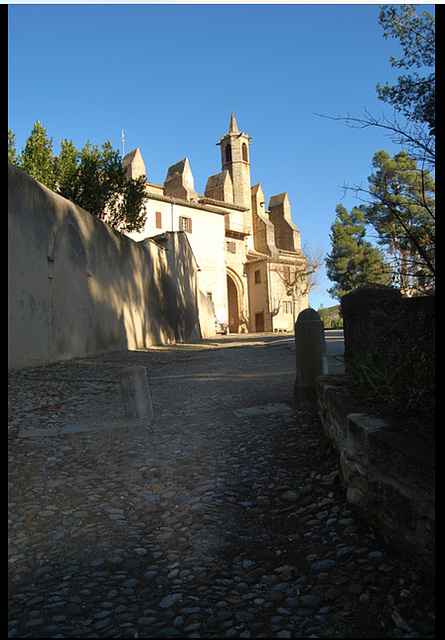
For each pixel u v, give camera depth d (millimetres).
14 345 8938
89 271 13117
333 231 45781
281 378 8281
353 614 2000
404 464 2205
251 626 1992
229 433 5113
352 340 4180
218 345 21297
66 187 20500
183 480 3865
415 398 2568
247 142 55844
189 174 45188
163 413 6348
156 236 24641
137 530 2982
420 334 2705
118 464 4273
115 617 2055
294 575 2383
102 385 8453
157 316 21188
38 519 3119
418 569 2135
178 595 2238
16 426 5516
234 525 3045
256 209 55750
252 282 50219
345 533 2674
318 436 4504
